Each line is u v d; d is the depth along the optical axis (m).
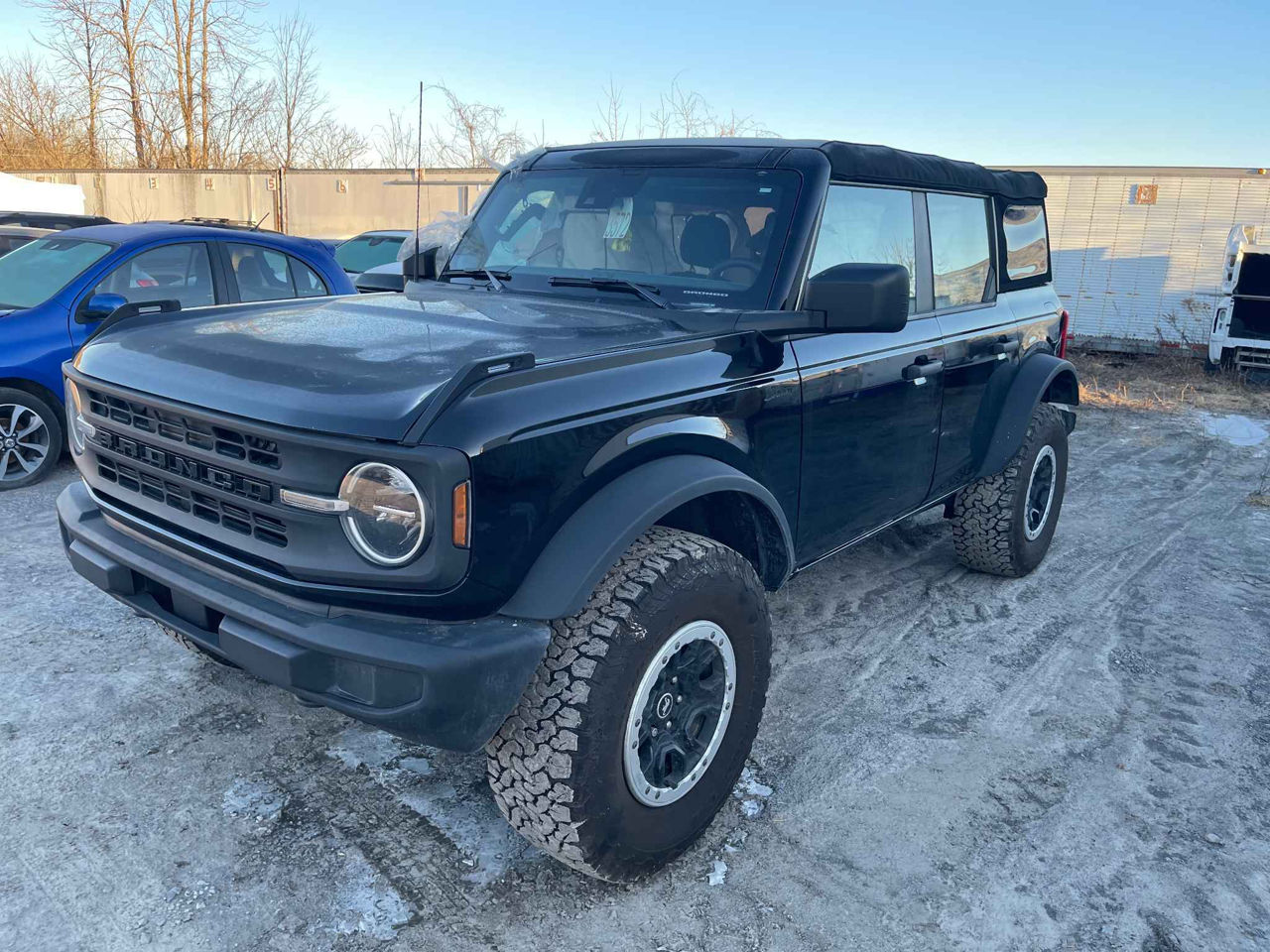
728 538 3.11
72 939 2.33
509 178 3.96
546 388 2.34
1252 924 2.57
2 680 3.54
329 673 2.25
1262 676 4.05
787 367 3.07
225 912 2.45
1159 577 5.21
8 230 7.51
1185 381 11.70
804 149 3.38
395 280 3.91
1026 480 4.78
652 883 2.64
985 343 4.37
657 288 3.31
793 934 2.47
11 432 5.94
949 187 4.16
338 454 2.13
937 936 2.48
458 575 2.15
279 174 19.69
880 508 3.81
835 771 3.23
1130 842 2.90
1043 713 3.68
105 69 35.25
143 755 3.12
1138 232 13.02
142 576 2.69
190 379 2.46
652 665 2.43
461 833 2.81
